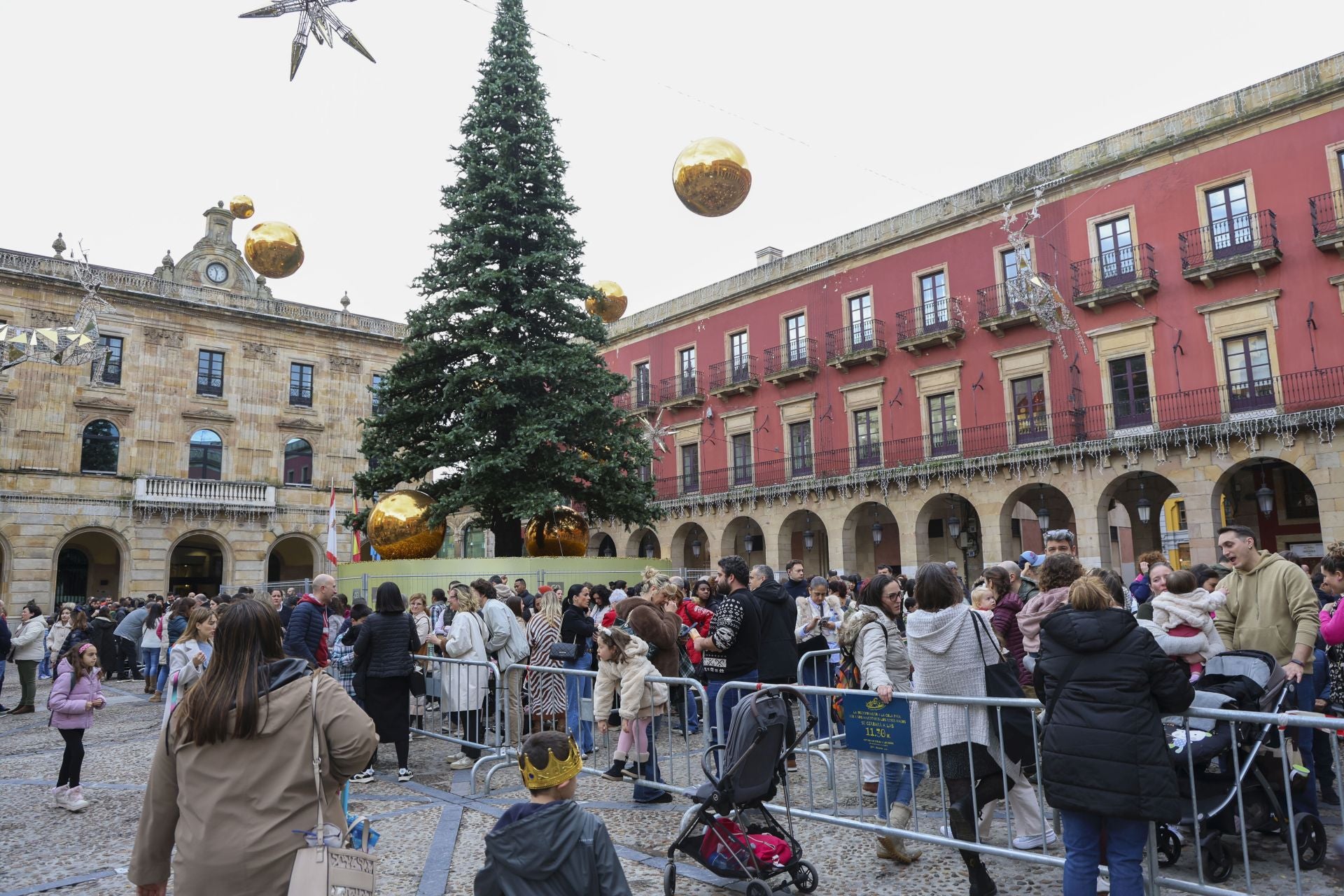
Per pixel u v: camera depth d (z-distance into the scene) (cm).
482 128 1819
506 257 1800
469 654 890
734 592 758
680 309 3591
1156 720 372
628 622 820
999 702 459
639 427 1903
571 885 293
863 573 3042
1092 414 2367
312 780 279
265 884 262
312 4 791
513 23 1883
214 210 3703
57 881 547
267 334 3700
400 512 1739
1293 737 530
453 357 1789
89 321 2091
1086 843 380
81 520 3153
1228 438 2061
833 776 581
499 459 1605
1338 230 1956
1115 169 2383
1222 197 2200
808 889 498
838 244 3048
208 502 3397
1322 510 1931
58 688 727
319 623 857
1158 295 2277
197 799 269
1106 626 382
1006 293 2564
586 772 800
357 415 3900
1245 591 659
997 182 2631
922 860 548
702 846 499
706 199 1006
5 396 3055
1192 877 511
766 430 3212
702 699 632
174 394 3425
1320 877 502
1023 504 2681
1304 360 2027
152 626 1625
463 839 621
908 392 2800
